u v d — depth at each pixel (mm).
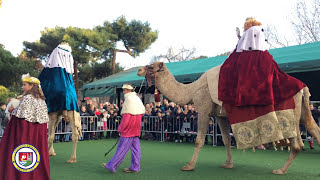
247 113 5465
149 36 33031
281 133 5184
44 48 30094
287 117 5336
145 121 14445
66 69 7570
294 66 10461
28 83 4566
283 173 5867
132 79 16562
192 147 10859
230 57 6027
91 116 13859
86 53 28953
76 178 5453
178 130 13016
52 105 7242
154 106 15547
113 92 17438
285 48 14047
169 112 13352
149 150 9922
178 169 6398
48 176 4430
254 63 5535
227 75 5750
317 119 10242
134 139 6066
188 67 15609
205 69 13836
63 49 7641
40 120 4426
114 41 31953
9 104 8039
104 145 11406
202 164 7082
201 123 6172
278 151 9617
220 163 7242
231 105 5590
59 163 7141
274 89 5430
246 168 6551
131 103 5941
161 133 13539
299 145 5535
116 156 5855
